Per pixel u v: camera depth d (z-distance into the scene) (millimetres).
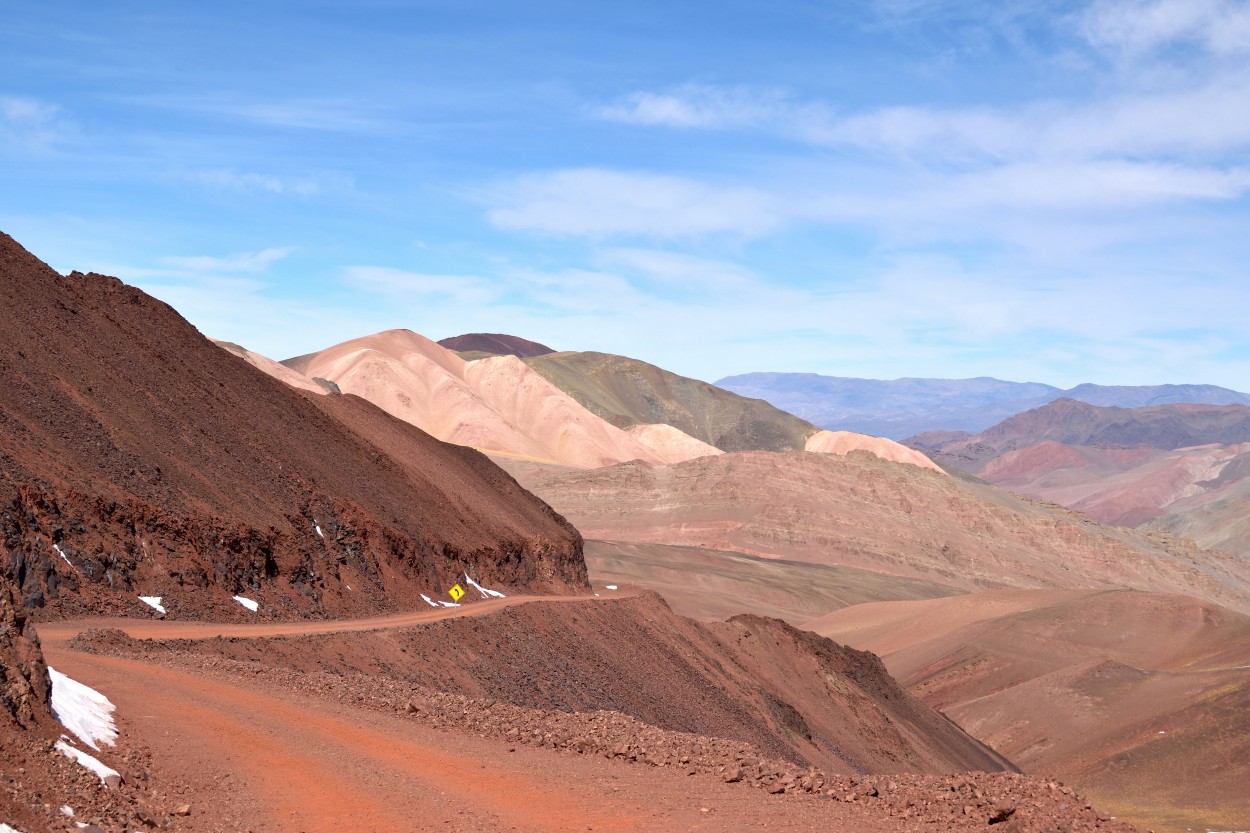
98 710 18219
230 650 30734
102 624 32562
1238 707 105375
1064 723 119062
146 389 49312
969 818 16141
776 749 61156
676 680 60594
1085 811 16031
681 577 183875
